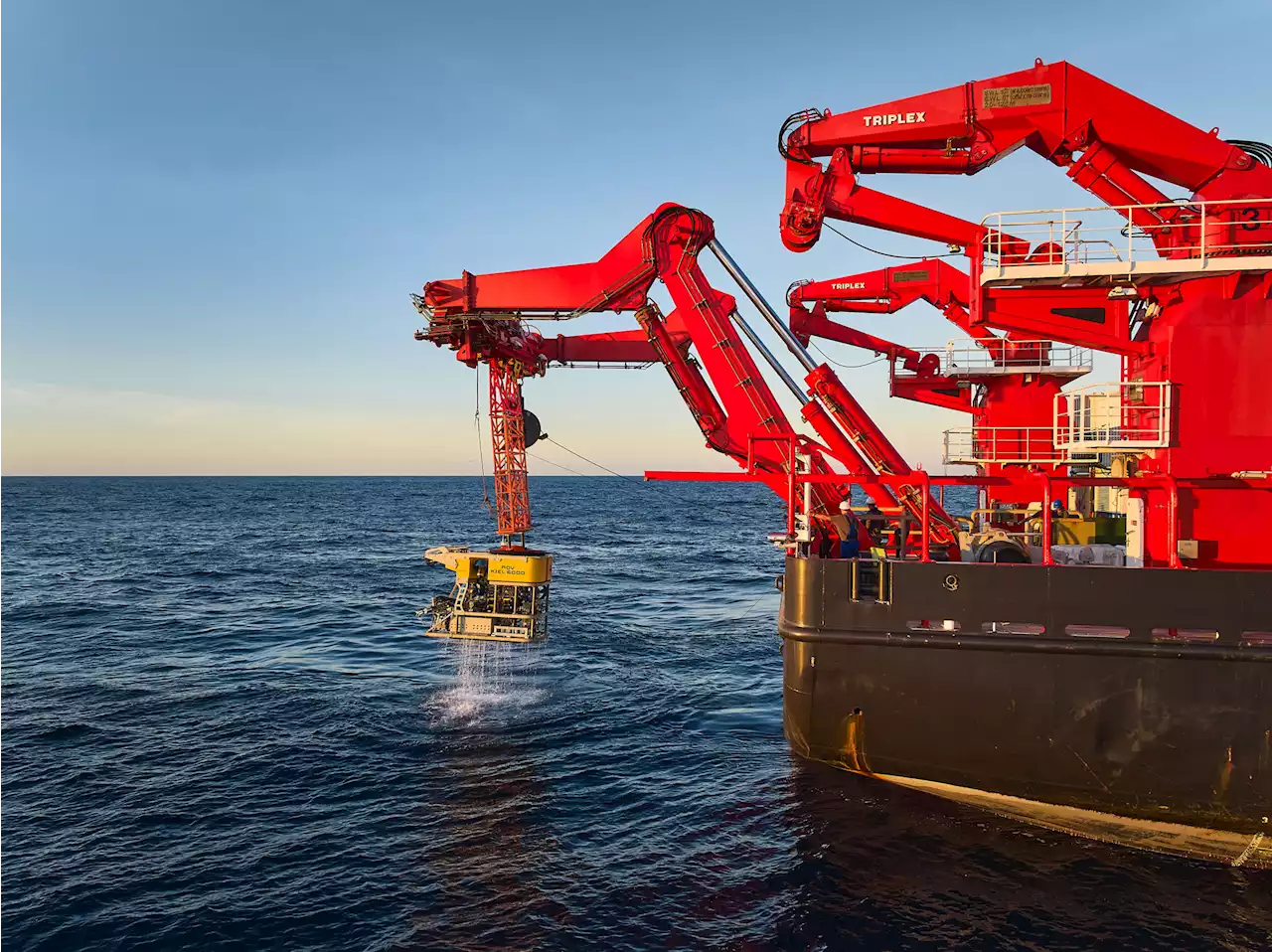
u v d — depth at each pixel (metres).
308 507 132.88
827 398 20.48
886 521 19.25
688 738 18.58
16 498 157.75
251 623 32.75
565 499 171.38
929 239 17.91
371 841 13.59
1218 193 14.26
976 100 15.52
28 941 10.71
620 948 10.59
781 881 12.13
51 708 20.69
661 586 43.19
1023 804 13.53
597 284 20.69
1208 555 13.93
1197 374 13.81
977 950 10.49
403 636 30.41
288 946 10.66
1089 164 15.20
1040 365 23.17
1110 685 12.86
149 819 14.33
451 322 21.98
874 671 14.02
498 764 17.05
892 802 14.21
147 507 127.44
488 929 11.03
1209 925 10.97
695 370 21.86
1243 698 12.34
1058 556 16.00
